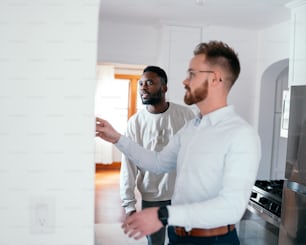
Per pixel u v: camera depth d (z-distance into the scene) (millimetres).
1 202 711
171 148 1147
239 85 2332
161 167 1160
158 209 756
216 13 1959
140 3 1754
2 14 679
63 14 689
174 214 752
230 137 884
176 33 2076
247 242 1861
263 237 1831
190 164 969
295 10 1818
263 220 1841
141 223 747
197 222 767
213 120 949
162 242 1443
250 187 837
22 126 701
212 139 928
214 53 915
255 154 856
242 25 2205
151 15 1940
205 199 940
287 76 2311
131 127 1579
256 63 2320
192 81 943
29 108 700
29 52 690
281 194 1856
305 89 1629
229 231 984
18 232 720
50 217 722
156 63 2002
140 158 1146
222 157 896
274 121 2301
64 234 729
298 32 1825
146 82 1493
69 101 705
